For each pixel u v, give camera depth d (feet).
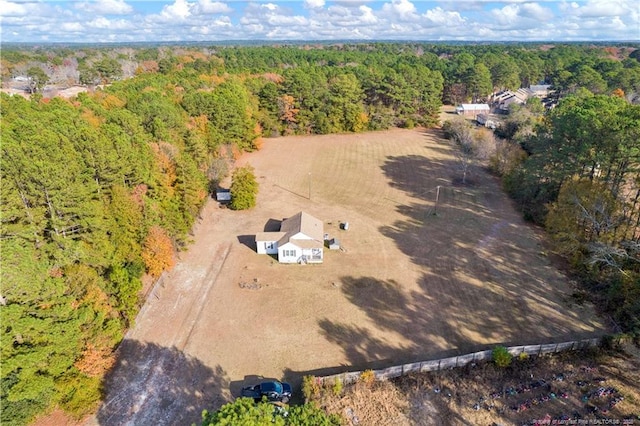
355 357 93.04
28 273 68.49
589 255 120.37
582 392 81.51
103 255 103.04
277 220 160.97
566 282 118.42
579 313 105.60
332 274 124.57
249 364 91.09
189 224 146.82
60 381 74.28
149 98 199.11
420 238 146.30
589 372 86.07
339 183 202.28
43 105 185.78
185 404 81.10
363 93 306.14
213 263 130.52
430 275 123.65
